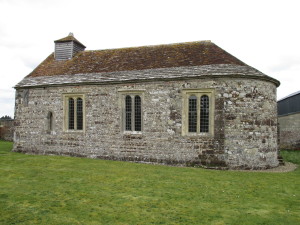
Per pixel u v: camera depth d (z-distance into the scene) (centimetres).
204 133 1453
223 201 871
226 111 1407
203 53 1625
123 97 1625
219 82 1419
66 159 1617
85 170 1305
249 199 899
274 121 1528
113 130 1638
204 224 689
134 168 1375
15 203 811
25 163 1466
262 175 1269
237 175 1255
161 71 1568
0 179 1101
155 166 1450
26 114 1880
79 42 2128
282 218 741
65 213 739
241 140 1401
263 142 1437
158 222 693
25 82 1900
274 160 1509
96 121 1680
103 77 1678
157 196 905
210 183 1091
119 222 688
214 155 1418
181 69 1530
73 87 1741
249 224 698
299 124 2505
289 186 1070
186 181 1116
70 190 955
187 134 1476
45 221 684
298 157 1927
